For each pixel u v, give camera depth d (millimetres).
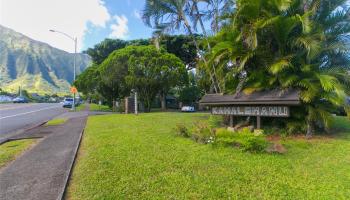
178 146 7543
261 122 10328
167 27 14445
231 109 10656
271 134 9445
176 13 14172
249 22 9852
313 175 5180
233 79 11398
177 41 34625
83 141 8789
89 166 5699
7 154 7504
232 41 10570
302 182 4789
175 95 42750
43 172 5539
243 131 7879
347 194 4277
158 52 25578
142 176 5020
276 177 5039
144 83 24828
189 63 37281
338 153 6926
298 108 9438
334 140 8547
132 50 25656
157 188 4473
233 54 10047
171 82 25531
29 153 7379
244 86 10672
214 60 10852
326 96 8828
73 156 6797
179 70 25812
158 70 24609
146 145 7672
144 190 4398
